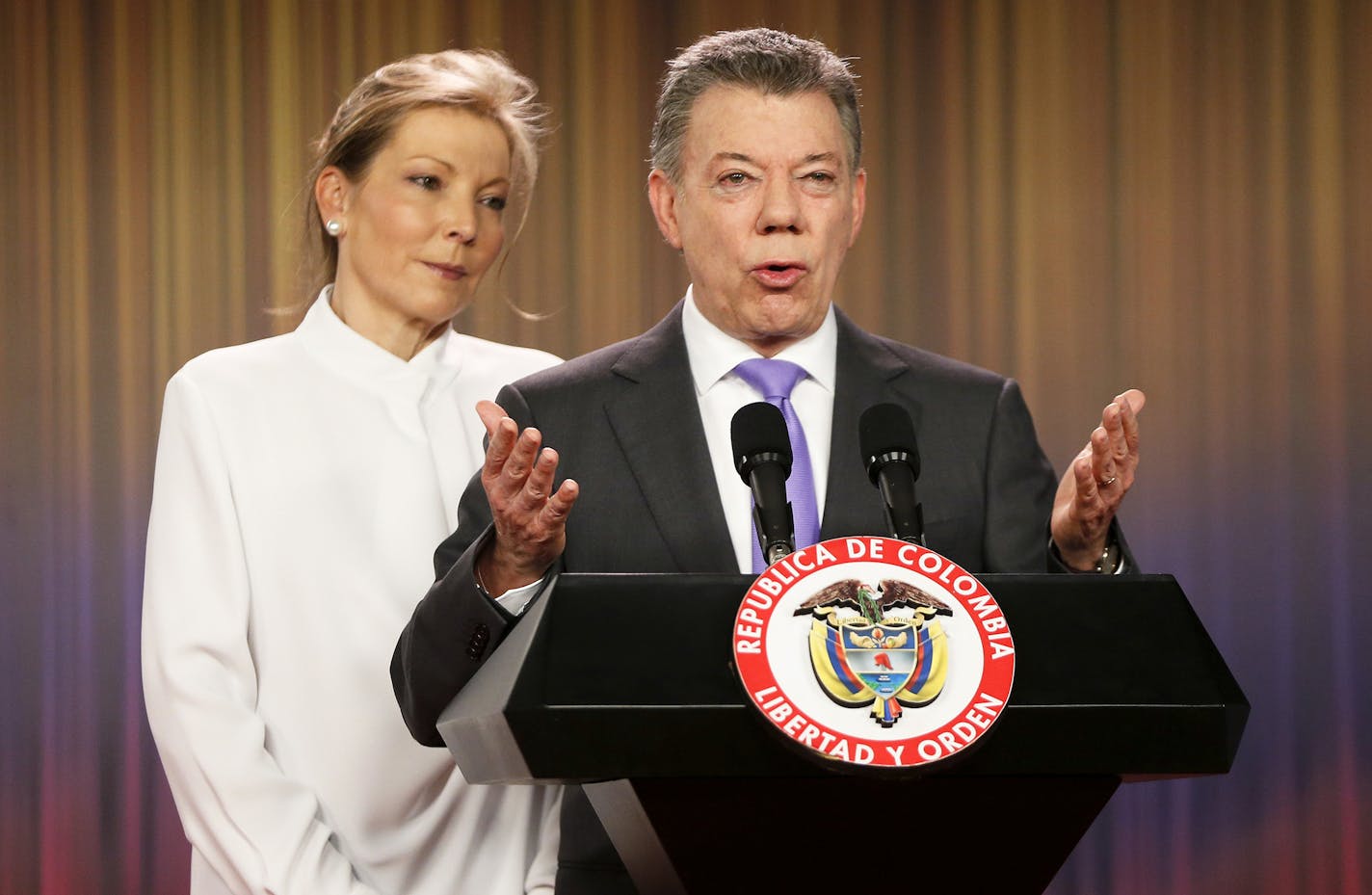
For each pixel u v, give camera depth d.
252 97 18.11
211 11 18.14
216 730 9.63
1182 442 18.34
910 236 18.36
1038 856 5.62
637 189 18.09
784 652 5.14
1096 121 18.41
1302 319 18.38
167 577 10.01
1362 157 18.33
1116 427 6.23
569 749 5.09
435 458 10.66
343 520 10.24
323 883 9.45
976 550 7.50
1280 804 18.12
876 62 18.38
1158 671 5.40
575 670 5.16
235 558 9.98
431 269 10.77
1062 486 6.82
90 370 18.17
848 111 7.80
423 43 18.08
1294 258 18.39
